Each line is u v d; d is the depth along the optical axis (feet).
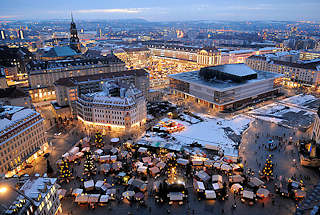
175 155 428.15
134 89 579.07
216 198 331.77
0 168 360.89
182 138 512.22
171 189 333.21
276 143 481.87
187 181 368.07
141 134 528.22
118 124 542.16
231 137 511.81
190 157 433.89
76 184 360.69
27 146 415.03
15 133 387.55
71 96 627.05
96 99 552.82
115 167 389.60
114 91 571.28
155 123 589.32
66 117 626.64
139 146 467.11
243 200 322.75
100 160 414.21
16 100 591.37
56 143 490.90
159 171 383.24
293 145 472.44
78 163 413.80
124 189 349.20
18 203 241.14
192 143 482.28
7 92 590.55
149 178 375.04
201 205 320.29
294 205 316.40
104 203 322.75
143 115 584.40
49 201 280.51
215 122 593.01
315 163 395.14
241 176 369.30
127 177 365.40
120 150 460.96
